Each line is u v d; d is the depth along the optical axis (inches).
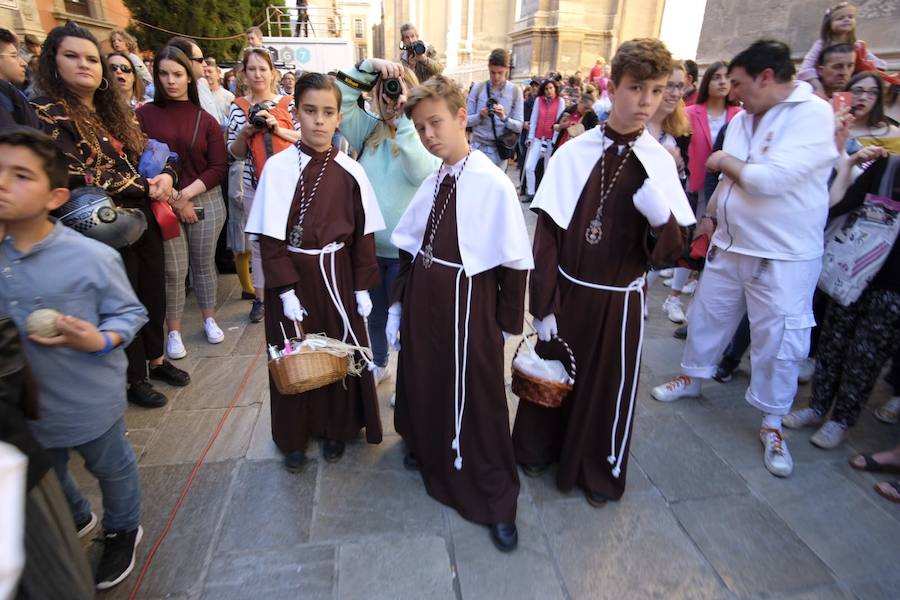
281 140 128.9
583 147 73.4
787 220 88.3
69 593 47.4
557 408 87.5
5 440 40.9
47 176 50.8
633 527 81.5
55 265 54.3
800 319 91.4
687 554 76.9
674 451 99.7
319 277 82.1
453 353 75.0
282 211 77.9
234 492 86.2
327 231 81.3
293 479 89.6
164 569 71.9
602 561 75.2
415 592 69.7
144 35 521.3
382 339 114.3
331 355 74.7
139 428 102.2
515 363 79.5
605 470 85.0
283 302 80.5
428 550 76.0
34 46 226.1
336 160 81.4
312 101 74.9
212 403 111.1
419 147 92.2
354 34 1576.0
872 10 162.4
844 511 86.0
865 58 126.3
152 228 105.6
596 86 300.0
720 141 136.6
